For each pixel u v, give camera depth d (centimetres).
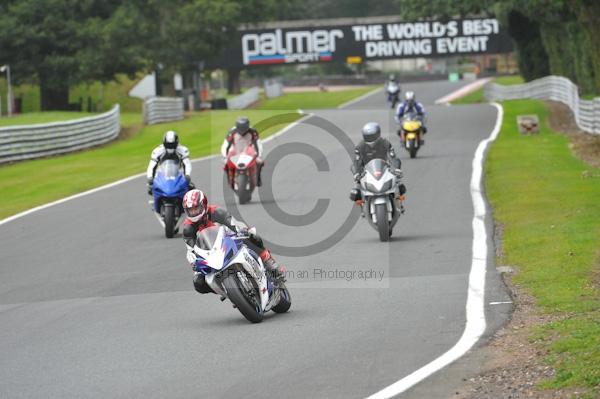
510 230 5859
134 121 19238
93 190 9612
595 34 13925
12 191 10200
